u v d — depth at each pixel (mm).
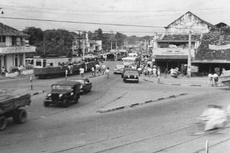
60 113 21234
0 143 13477
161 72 60281
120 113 21438
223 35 62375
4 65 52594
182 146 12703
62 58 51844
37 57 49281
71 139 14164
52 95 23094
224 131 15352
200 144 12938
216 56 54938
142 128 16609
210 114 16094
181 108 23250
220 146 12531
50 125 17406
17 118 17547
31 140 14008
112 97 28453
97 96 28969
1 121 16016
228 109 19031
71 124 17703
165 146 12773
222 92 32594
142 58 93875
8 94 17594
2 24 55625
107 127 16859
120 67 54906
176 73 50625
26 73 51125
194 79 47281
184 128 16469
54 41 95000
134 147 12719
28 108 22688
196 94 31109
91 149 12477
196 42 61406
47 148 12648
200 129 16141
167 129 16297
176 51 58781
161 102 26312
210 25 68812
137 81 41000
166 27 70188
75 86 24578
